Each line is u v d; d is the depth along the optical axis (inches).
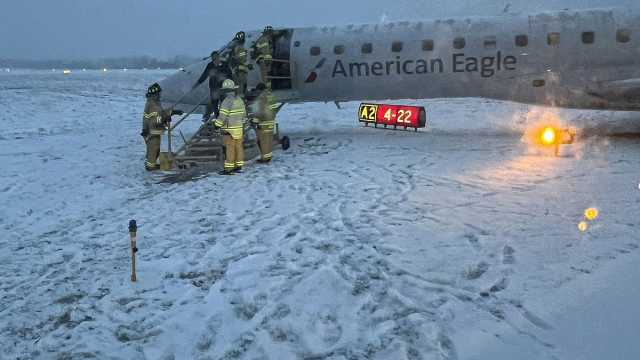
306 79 660.7
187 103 669.9
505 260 235.8
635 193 328.8
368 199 355.3
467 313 191.5
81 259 282.4
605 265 219.9
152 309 217.0
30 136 852.0
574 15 584.7
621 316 177.0
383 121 690.8
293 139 678.5
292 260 255.1
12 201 443.2
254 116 504.7
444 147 551.2
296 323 195.6
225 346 184.5
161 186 452.1
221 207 364.8
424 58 614.9
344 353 173.8
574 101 601.3
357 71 641.6
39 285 251.3
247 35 680.4
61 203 421.1
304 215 327.3
